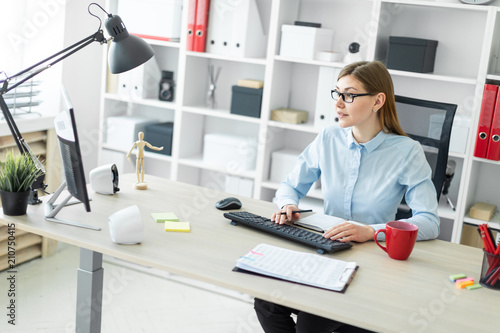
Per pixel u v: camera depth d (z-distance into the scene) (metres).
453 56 3.26
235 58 3.43
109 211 2.11
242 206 2.31
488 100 2.93
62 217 2.01
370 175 2.27
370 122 2.23
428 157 2.60
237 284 1.60
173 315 2.99
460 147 3.07
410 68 3.11
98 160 3.89
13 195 1.97
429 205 2.17
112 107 3.90
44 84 3.65
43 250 3.52
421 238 2.07
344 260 1.84
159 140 3.74
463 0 3.02
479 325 1.49
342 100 2.16
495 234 3.05
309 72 3.59
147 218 2.08
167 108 3.96
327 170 2.35
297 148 3.71
